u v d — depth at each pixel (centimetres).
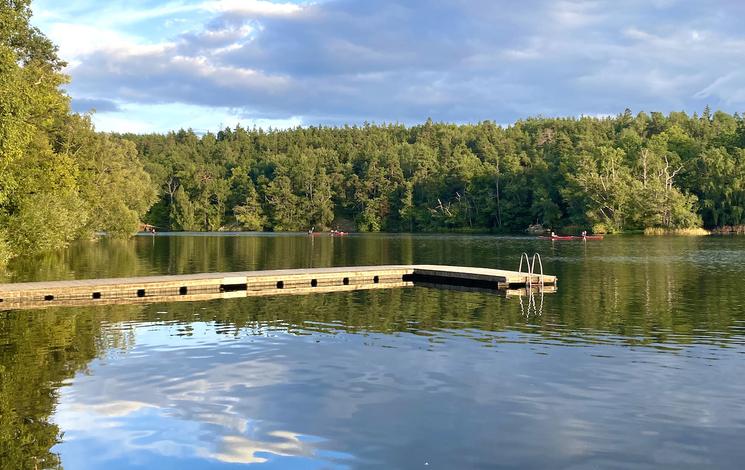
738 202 9450
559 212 10544
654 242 6925
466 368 1353
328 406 1103
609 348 1546
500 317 2022
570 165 10712
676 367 1356
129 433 979
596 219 9400
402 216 12850
